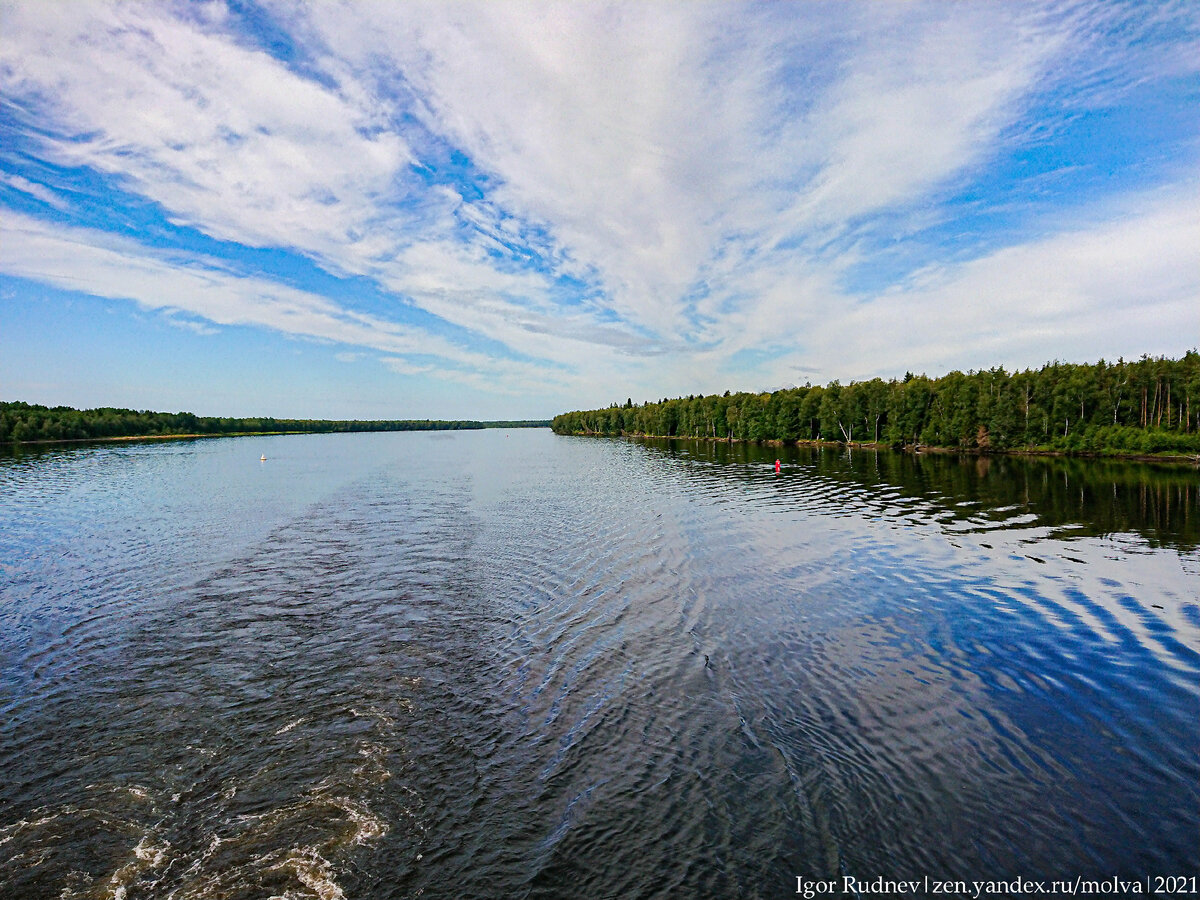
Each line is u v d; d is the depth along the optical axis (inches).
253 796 446.3
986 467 2815.0
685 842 390.6
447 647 713.6
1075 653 671.1
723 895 348.5
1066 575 972.6
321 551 1208.2
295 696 599.5
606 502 1865.2
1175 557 1082.1
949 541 1230.9
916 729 519.2
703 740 505.0
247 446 6087.6
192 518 1606.8
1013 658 660.7
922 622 772.0
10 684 631.8
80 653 709.3
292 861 382.0
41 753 506.3
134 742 521.0
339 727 540.1
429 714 559.8
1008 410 3646.7
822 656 669.9
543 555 1155.3
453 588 948.0
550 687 606.9
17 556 1177.4
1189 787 436.8
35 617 829.8
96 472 2955.2
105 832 411.2
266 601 890.7
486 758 488.1
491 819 416.5
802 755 482.0
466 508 1769.2
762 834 396.2
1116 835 390.6
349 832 406.9
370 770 475.2
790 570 1021.2
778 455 3981.3
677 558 1113.4
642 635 737.6
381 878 367.6
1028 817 408.8
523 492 2158.0
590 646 707.4
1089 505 1659.7
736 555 1130.0
